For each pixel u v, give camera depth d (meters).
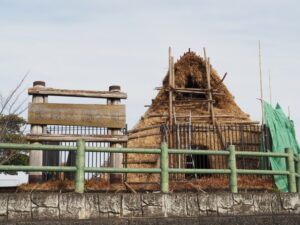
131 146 18.45
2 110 17.59
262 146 16.45
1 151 22.55
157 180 16.53
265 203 10.10
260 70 17.33
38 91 11.97
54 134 11.91
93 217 8.56
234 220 9.39
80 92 12.13
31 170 8.67
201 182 13.59
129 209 8.85
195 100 20.53
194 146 17.39
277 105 18.69
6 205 8.10
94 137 12.10
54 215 8.34
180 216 9.17
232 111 20.72
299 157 11.77
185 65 21.38
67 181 11.68
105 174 14.70
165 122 19.45
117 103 12.48
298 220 10.05
